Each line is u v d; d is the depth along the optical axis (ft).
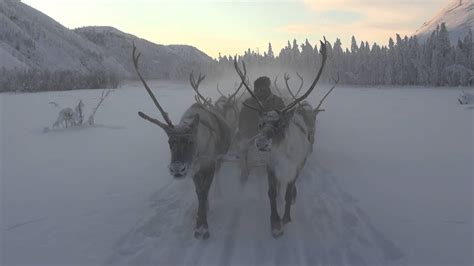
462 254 17.12
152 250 18.20
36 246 18.54
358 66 301.84
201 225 19.52
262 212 22.47
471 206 22.47
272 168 19.53
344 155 36.19
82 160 35.81
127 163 34.63
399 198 24.13
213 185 27.09
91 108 89.20
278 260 17.26
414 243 18.25
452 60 270.67
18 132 52.65
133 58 19.49
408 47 289.33
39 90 236.43
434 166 31.53
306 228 20.33
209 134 19.88
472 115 67.97
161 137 48.65
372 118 66.18
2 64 433.89
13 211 22.84
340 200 24.17
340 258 17.29
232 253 17.92
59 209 23.17
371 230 19.79
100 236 19.60
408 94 157.58
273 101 24.75
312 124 28.30
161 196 25.39
